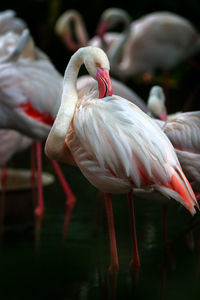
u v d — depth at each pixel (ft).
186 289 20.39
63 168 43.06
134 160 19.35
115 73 56.13
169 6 70.13
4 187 36.58
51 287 20.62
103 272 22.29
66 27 62.59
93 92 21.40
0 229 28.63
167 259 23.65
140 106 35.65
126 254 24.29
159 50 54.75
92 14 73.51
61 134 20.70
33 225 29.37
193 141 22.40
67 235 27.48
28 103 31.65
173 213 30.83
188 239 25.76
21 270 22.61
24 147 37.14
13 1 71.05
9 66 32.09
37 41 72.69
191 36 55.16
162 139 19.62
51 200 34.32
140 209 31.73
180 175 19.31
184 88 68.44
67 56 72.74
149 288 20.52
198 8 67.67
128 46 56.18
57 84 32.50
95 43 59.21
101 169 20.17
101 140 19.70
